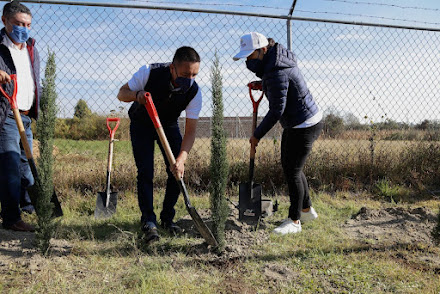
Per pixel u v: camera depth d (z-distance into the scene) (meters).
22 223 3.96
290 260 3.31
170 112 3.51
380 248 3.57
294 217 4.02
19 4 3.61
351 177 6.19
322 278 2.95
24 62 3.86
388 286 2.81
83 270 3.06
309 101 3.74
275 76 3.49
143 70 3.29
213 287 2.81
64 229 3.98
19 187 3.88
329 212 4.77
